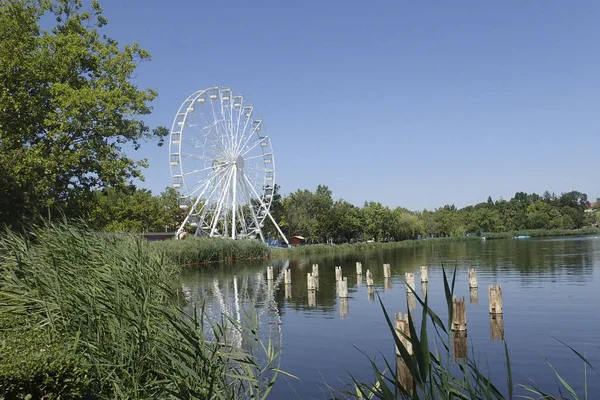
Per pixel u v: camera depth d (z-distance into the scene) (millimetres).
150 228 87750
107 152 31656
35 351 7547
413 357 4480
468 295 29609
